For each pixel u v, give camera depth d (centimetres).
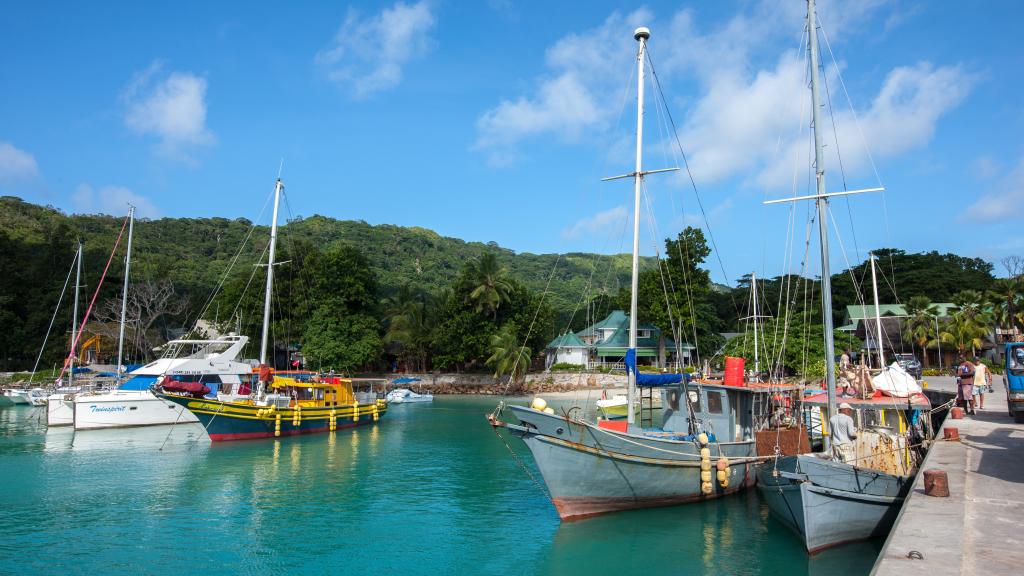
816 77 1797
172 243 11725
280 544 1603
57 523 1767
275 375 3616
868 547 1413
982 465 1304
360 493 2159
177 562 1470
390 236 17588
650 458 1714
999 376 4522
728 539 1577
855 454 1512
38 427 3750
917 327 5766
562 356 7731
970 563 734
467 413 5091
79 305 7431
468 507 1972
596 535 1609
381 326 7238
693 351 7188
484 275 7162
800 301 7806
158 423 3631
